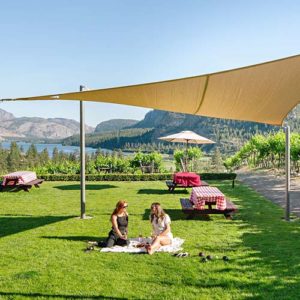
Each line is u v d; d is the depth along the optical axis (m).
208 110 7.86
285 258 6.14
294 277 5.27
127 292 4.81
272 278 5.24
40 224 9.17
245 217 9.94
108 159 24.23
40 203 12.62
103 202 12.76
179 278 5.28
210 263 5.91
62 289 4.91
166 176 21.00
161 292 4.80
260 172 27.05
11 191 15.88
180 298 4.60
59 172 23.44
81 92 6.14
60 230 8.47
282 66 5.27
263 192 15.45
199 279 5.22
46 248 6.92
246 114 8.13
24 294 4.76
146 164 24.28
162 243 6.84
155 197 14.02
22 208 11.62
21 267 5.82
